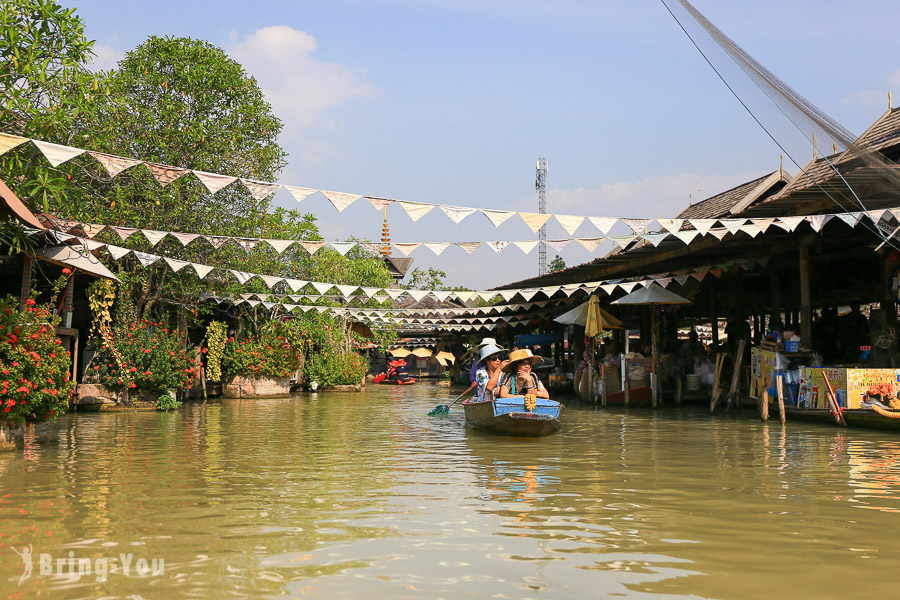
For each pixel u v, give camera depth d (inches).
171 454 376.8
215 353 978.1
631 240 461.4
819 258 631.8
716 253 693.3
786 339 587.2
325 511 233.5
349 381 1284.4
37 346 368.8
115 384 674.2
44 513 228.7
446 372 2253.9
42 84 383.2
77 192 460.4
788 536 200.4
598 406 760.3
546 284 999.6
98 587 155.7
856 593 153.4
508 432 463.2
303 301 954.7
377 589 155.3
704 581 161.0
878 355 561.0
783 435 456.4
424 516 226.1
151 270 729.0
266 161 745.0
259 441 442.6
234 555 181.0
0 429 372.2
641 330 852.0
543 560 177.2
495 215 378.6
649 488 275.1
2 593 151.7
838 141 263.6
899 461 343.0
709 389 771.4
